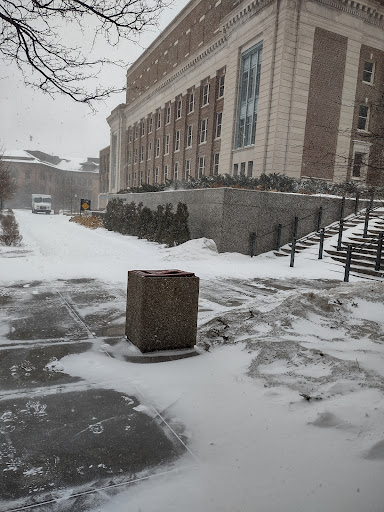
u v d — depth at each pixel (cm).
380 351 416
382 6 2520
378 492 208
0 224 2762
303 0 2291
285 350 414
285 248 1512
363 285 700
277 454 253
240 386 357
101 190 7575
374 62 2650
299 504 206
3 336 493
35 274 940
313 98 2405
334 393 327
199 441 273
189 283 462
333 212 1631
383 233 1088
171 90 4047
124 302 696
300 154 2394
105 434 281
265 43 2423
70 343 474
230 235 1464
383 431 265
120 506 211
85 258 1281
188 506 210
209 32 3359
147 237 2016
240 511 204
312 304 551
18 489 223
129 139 5588
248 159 2633
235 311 584
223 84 3138
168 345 456
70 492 222
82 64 691
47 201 6419
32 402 325
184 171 3769
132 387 359
